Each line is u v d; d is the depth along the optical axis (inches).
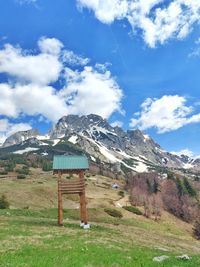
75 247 1375.5
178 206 5585.6
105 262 1165.1
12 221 2078.0
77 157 2293.3
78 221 2573.8
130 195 5821.9
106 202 4810.5
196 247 2369.6
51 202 4298.7
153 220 4525.1
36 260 1111.6
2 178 6210.6
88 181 7278.5
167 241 2288.4
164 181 7603.4
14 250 1249.4
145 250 1566.2
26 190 4542.3
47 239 1526.8
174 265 1154.0
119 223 3193.9
